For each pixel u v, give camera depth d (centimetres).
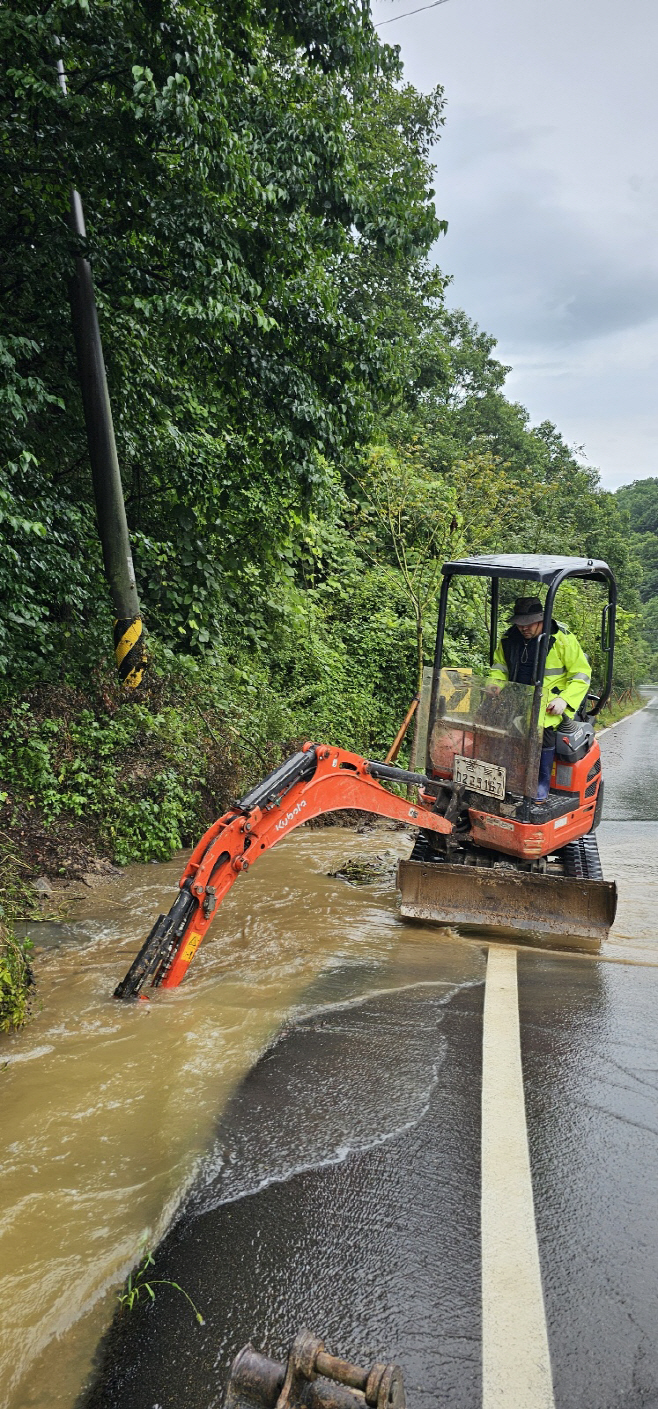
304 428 953
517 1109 370
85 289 875
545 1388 229
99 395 898
